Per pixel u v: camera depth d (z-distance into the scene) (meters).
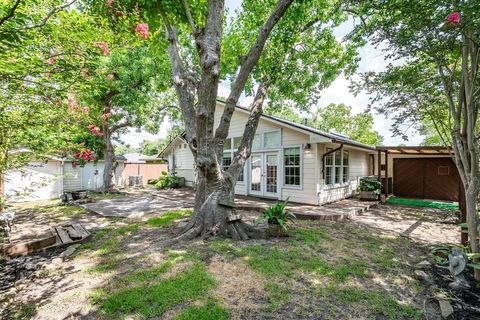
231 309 2.39
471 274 3.17
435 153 10.20
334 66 8.17
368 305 2.49
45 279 3.12
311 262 3.47
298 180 8.84
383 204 9.36
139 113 12.09
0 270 3.41
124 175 18.39
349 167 10.92
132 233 5.05
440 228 5.72
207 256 3.65
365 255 3.83
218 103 12.06
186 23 4.73
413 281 3.01
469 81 2.88
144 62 10.22
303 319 2.27
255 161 10.47
